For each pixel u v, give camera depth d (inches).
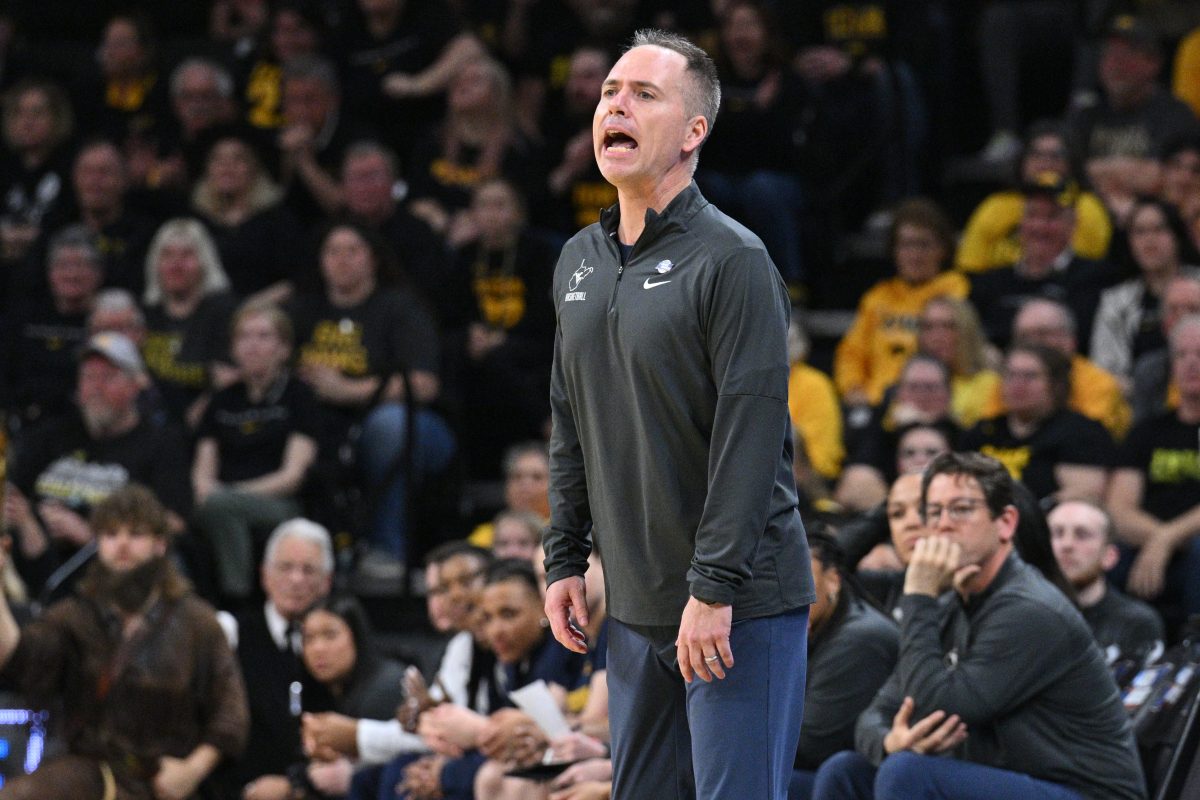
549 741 590.2
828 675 575.8
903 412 824.9
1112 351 911.7
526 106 1152.2
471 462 999.6
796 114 1063.6
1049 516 670.5
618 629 400.2
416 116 1162.0
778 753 380.8
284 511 867.4
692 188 384.5
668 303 374.6
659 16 1145.4
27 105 1148.5
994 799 516.4
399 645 852.6
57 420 892.6
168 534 706.2
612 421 386.0
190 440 914.1
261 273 1057.5
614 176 378.6
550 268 1003.3
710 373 375.2
